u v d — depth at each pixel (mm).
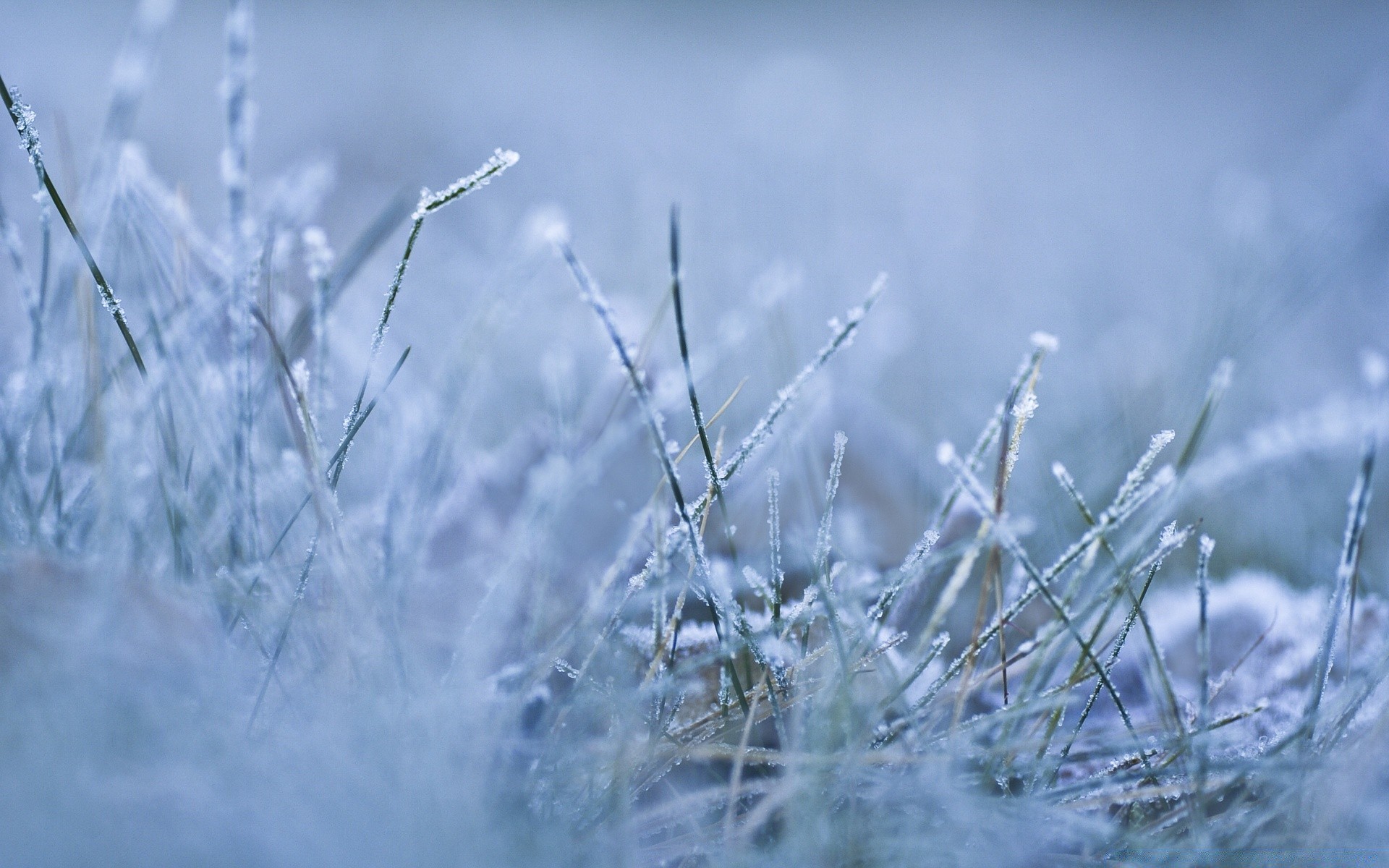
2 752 524
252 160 1284
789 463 626
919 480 644
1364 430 581
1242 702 595
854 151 1839
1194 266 1289
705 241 1131
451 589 596
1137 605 562
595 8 3092
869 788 553
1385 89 1447
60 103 1318
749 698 566
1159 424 717
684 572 572
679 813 555
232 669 547
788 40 3191
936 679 569
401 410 631
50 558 544
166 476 567
